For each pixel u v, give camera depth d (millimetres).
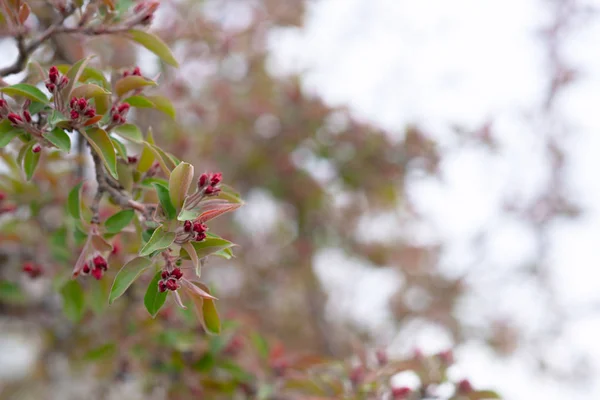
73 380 5281
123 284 1824
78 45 2973
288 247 6094
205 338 3252
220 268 5867
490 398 2879
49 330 4250
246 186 5855
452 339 5992
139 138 2125
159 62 3994
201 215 1759
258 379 3238
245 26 5340
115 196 2033
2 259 3646
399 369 2916
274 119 5457
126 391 4891
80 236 2264
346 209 5879
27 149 2016
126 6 2357
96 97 2020
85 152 3465
